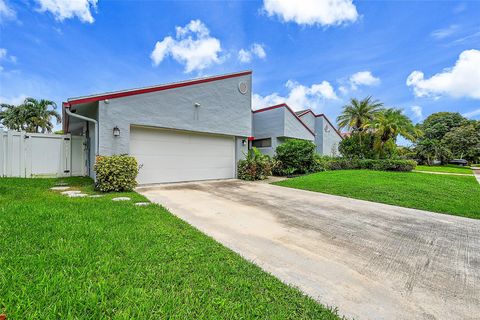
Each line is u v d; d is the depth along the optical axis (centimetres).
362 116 2217
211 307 193
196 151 1035
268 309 197
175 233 354
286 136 1633
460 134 3503
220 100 1087
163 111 897
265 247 342
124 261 255
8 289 190
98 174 684
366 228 448
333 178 1070
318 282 254
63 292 193
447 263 311
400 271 286
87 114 929
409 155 3148
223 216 496
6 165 836
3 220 343
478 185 1054
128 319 171
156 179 911
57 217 376
